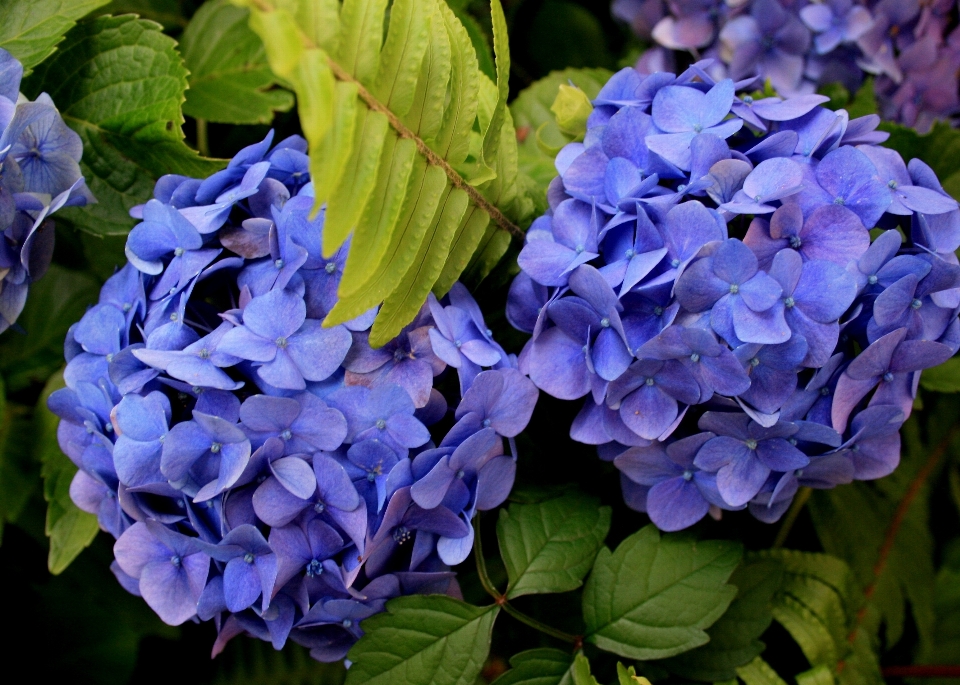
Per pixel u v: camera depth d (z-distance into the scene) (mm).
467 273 916
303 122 774
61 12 939
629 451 887
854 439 867
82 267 1016
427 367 868
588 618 913
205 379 847
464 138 863
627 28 1122
